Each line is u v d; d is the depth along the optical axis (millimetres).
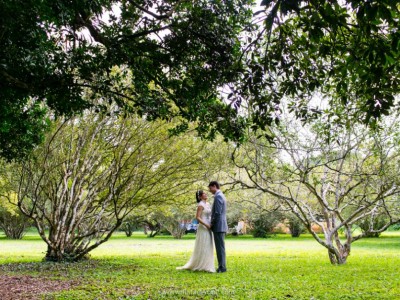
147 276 9367
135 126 13422
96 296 6840
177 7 7184
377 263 11969
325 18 3963
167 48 7129
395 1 3385
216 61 6938
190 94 7215
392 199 12766
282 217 37469
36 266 11953
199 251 10336
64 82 6613
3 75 5980
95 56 6926
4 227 38625
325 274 9336
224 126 7516
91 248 13047
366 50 4832
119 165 12117
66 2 5703
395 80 5195
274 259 13922
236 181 11219
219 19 6918
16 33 5586
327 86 6531
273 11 3361
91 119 13594
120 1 7027
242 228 48250
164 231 47250
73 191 13812
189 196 15133
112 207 14727
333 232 11688
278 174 12320
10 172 15383
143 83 7199
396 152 11172
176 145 13367
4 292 7430
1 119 8430
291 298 6426
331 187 13781
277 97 6238
